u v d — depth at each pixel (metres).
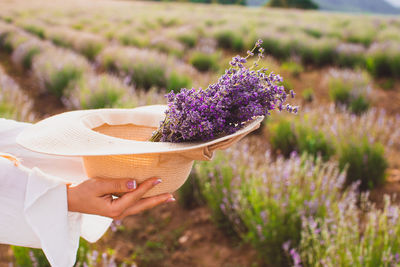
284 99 0.98
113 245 2.82
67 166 1.21
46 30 14.70
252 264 2.63
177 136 0.98
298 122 4.57
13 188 0.87
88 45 11.26
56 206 0.88
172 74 7.34
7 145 1.17
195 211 3.30
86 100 5.54
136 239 2.93
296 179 2.80
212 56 9.84
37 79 7.75
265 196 2.61
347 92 6.47
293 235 2.45
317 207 2.51
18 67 9.53
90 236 1.29
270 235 2.47
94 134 0.90
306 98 7.07
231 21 19.09
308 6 46.62
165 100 5.13
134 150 0.83
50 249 0.86
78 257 2.34
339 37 13.92
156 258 2.71
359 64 9.23
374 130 4.19
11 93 5.64
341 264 2.08
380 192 3.49
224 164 3.17
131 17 22.41
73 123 0.97
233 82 0.97
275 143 4.64
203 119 0.91
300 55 10.41
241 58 1.01
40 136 0.94
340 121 4.47
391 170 3.96
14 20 19.00
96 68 9.55
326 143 4.18
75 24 18.16
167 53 11.13
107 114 1.16
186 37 13.12
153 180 0.95
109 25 17.92
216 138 0.92
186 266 2.66
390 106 6.61
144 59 8.03
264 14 27.70
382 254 2.06
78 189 0.92
